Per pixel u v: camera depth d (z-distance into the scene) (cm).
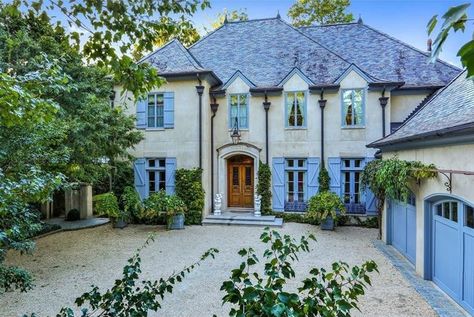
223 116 1427
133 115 1290
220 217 1323
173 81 1362
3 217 454
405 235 864
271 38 1585
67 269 793
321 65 1418
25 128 519
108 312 241
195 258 874
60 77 442
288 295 173
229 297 180
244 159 1470
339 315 179
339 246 983
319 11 2247
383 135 1281
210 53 1594
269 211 1373
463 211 562
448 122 600
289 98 1371
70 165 963
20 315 549
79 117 970
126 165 1355
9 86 310
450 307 570
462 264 564
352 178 1321
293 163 1378
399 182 757
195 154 1348
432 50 113
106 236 1152
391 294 630
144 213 1264
